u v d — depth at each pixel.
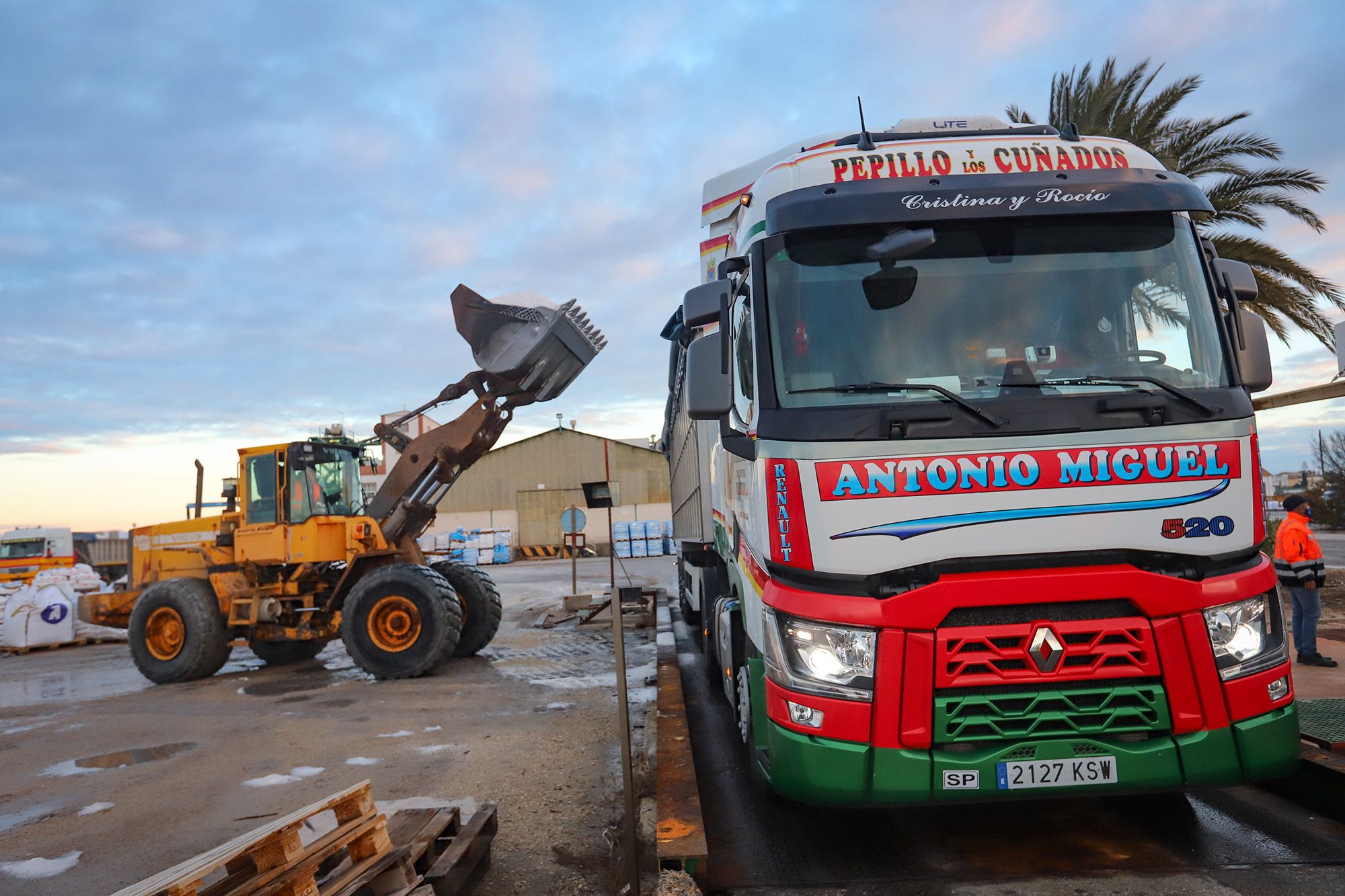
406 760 6.12
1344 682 6.56
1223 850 3.71
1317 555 7.27
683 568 10.46
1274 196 11.84
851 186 3.93
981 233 3.88
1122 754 3.25
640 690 8.20
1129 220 3.92
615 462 39.91
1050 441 3.43
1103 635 3.29
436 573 9.92
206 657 10.65
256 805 5.32
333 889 3.13
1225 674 3.32
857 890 3.52
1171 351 3.72
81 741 7.59
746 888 3.59
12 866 4.55
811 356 3.73
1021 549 3.36
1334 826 3.91
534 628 13.66
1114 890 3.38
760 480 3.74
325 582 11.18
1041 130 4.47
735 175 6.74
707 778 5.18
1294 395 8.50
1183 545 3.39
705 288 4.17
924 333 3.74
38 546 21.66
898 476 3.41
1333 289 11.49
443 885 3.57
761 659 3.97
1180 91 11.84
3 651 15.42
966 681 3.27
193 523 11.81
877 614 3.31
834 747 3.33
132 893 2.48
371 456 12.26
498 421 10.77
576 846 4.36
